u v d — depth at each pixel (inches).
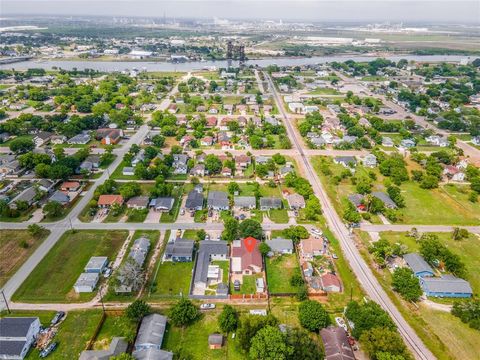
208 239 4630.9
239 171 6633.9
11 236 4630.9
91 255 4313.5
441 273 4178.2
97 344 3181.6
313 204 5231.3
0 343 3078.2
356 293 3846.0
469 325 3464.6
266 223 5068.9
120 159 7007.9
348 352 3019.2
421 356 3137.3
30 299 3663.9
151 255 4343.0
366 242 4717.0
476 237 4899.1
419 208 5590.6
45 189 5654.5
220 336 3198.8
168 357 2955.2
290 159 7249.0
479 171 6609.3
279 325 3282.5
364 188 5802.2
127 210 5280.5
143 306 3410.4
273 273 4124.0
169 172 6501.0
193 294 3789.4
